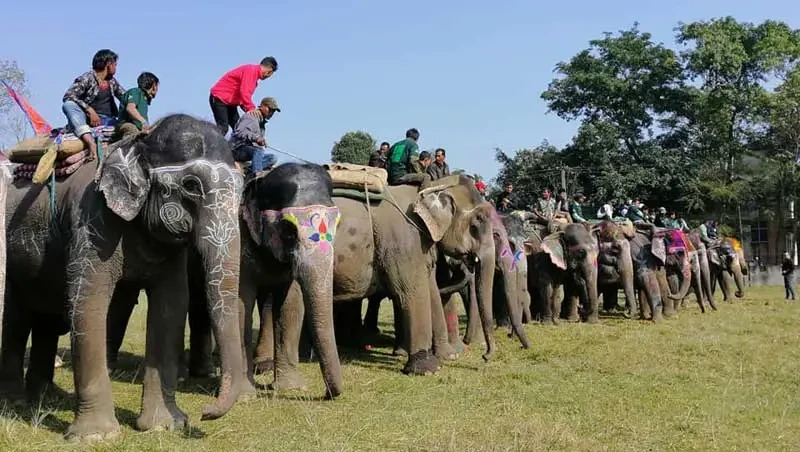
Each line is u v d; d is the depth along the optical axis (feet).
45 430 18.49
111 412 18.06
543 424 19.31
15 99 21.29
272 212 22.20
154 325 18.97
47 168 18.60
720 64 128.98
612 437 18.65
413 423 19.57
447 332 33.60
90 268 17.70
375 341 39.88
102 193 17.70
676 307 61.82
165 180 17.03
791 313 58.34
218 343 16.51
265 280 23.91
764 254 133.28
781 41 129.80
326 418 19.95
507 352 34.01
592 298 49.67
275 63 30.40
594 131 128.77
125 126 18.20
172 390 19.10
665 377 27.25
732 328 45.37
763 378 27.43
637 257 54.39
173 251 18.40
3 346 21.62
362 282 28.50
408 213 29.40
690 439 18.60
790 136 126.52
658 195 130.00
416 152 36.45
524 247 46.80
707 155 133.39
